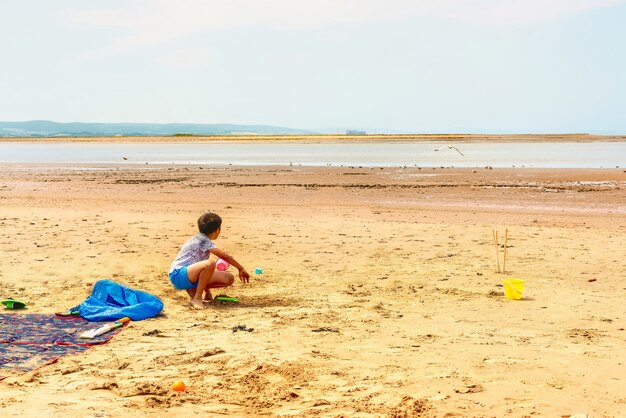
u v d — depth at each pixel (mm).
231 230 14805
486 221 16547
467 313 7742
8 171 37188
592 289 9078
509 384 5105
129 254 11742
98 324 7305
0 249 12117
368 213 18250
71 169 39000
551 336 6684
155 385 5176
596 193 23453
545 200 21531
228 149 81875
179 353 6129
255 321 7410
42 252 11867
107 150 80812
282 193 23969
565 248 12422
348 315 7645
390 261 11258
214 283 8562
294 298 8648
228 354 6051
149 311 7727
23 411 4562
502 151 69812
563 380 5207
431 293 8867
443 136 175750
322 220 16609
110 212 18219
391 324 7207
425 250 12297
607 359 5805
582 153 62688
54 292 8938
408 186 26578
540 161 46875
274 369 5562
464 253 11984
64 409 4625
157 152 71625
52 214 17609
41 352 6219
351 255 11812
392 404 4715
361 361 5785
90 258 11352
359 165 42312
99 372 5562
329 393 5000
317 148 84875
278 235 14070
